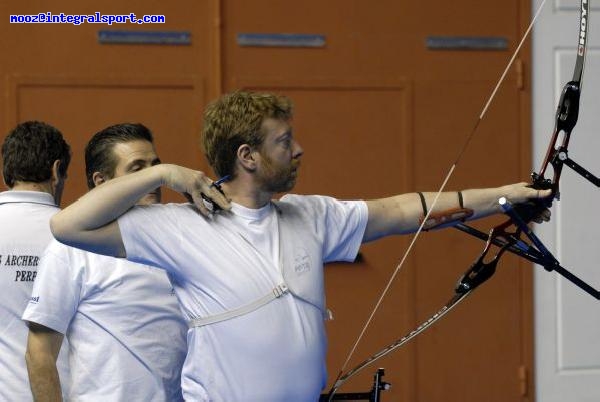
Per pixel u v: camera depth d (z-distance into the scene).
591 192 17.58
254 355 8.20
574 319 17.67
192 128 16.84
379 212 8.89
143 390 9.64
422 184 17.31
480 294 17.45
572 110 9.00
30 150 10.57
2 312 10.27
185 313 8.41
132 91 16.77
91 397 9.60
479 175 17.41
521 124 17.42
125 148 10.46
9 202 10.49
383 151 17.23
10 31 16.55
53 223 8.11
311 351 8.37
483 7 17.41
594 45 17.53
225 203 8.23
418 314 17.28
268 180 8.41
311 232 8.61
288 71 17.06
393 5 17.23
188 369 8.41
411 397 17.31
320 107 17.11
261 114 8.37
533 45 17.47
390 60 17.23
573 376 17.70
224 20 16.91
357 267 17.19
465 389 17.48
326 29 17.12
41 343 9.52
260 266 8.28
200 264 8.22
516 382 17.58
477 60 17.41
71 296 9.52
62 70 16.64
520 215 9.01
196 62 16.88
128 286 9.59
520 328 17.56
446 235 17.28
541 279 17.58
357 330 17.20
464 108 17.39
